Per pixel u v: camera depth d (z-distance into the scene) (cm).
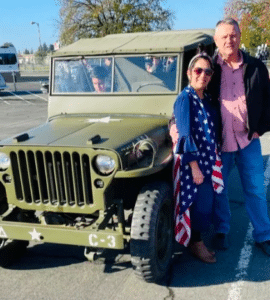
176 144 284
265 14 2798
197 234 327
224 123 315
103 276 321
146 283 308
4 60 3066
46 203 289
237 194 499
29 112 1395
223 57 303
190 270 324
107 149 267
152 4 2791
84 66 386
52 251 369
